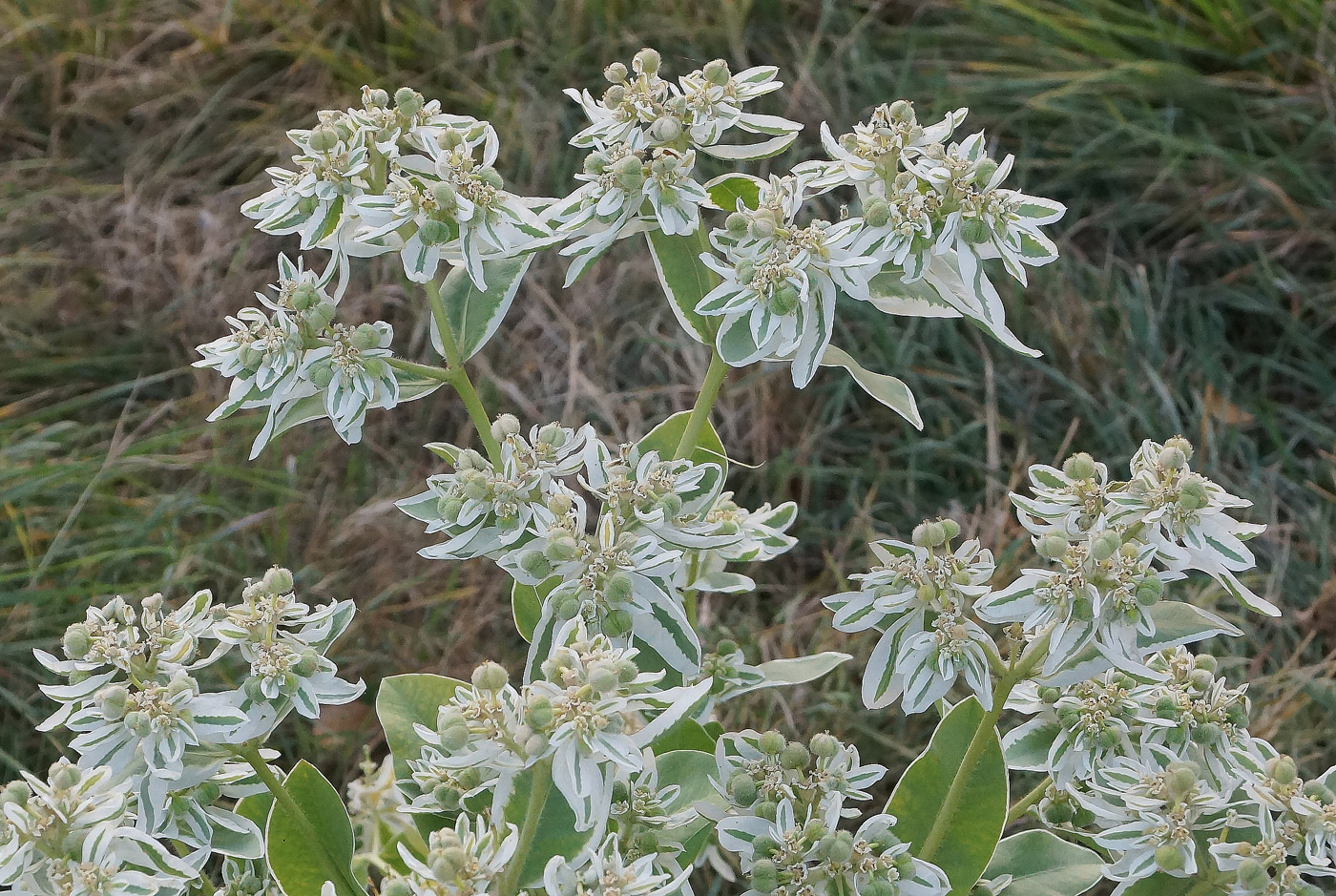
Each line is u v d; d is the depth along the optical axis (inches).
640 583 86.6
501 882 80.4
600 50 234.7
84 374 203.0
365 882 119.3
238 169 235.3
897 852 85.7
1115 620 81.6
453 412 198.2
